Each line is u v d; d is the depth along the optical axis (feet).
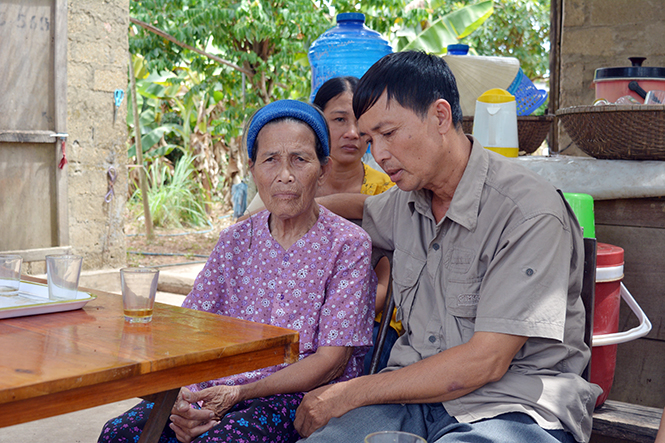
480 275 5.49
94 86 18.65
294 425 5.50
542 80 45.27
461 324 5.52
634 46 11.89
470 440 4.80
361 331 5.84
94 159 18.83
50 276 5.08
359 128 5.58
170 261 25.59
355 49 12.21
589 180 8.28
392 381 5.18
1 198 16.97
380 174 8.68
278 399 5.58
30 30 17.11
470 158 5.57
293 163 5.69
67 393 3.41
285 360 4.51
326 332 5.72
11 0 16.67
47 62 17.51
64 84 17.65
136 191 37.29
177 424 5.19
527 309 5.00
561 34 12.76
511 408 5.00
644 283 8.31
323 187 8.63
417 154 5.35
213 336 4.31
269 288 5.98
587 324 6.11
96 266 19.07
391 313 6.79
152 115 38.01
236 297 6.15
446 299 5.59
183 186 36.58
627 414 6.98
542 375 5.29
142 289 4.59
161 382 3.80
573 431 5.04
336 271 5.87
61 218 17.89
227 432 4.94
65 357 3.71
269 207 5.79
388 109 5.30
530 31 42.96
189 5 27.84
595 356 7.02
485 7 27.66
